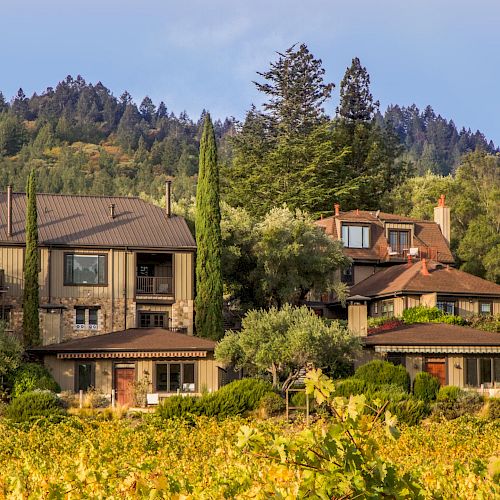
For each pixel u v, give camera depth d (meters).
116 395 64.06
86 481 21.16
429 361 68.19
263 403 55.44
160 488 16.09
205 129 74.19
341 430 13.40
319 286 80.31
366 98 132.62
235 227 80.12
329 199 115.19
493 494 18.64
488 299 84.56
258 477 20.02
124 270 74.19
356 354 63.00
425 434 42.38
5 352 60.06
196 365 65.06
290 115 126.56
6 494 21.31
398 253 94.94
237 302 81.19
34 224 68.75
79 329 72.81
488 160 131.00
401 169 133.62
